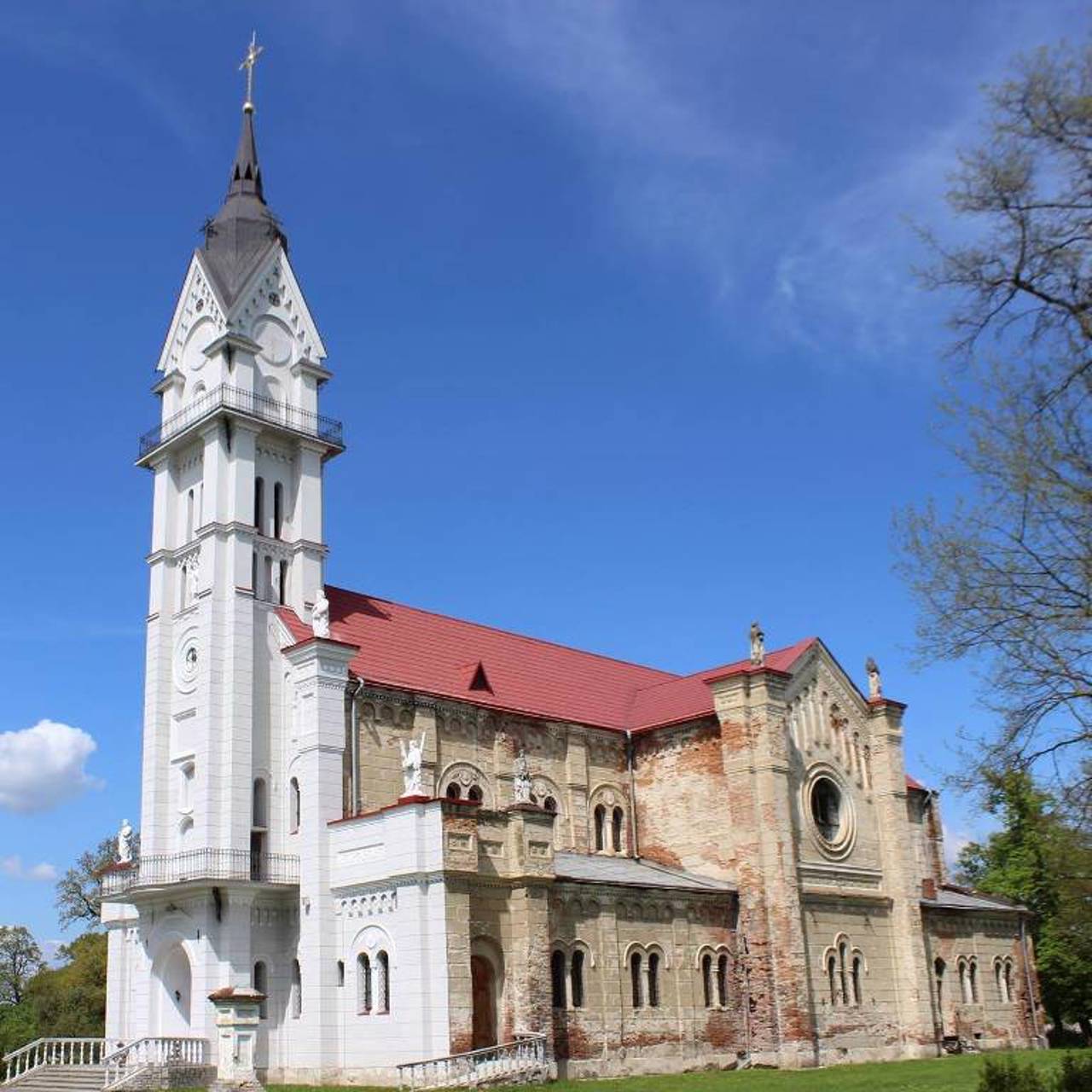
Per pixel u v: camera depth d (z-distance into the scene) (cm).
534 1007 4516
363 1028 4553
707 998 5434
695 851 6019
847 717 6525
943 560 2797
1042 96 2577
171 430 5912
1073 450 2662
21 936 11181
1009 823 4056
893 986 6225
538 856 4734
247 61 6619
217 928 4916
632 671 7444
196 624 5497
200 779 5159
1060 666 2697
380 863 4634
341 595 6134
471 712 5759
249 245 6122
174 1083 4631
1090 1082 2898
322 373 6050
